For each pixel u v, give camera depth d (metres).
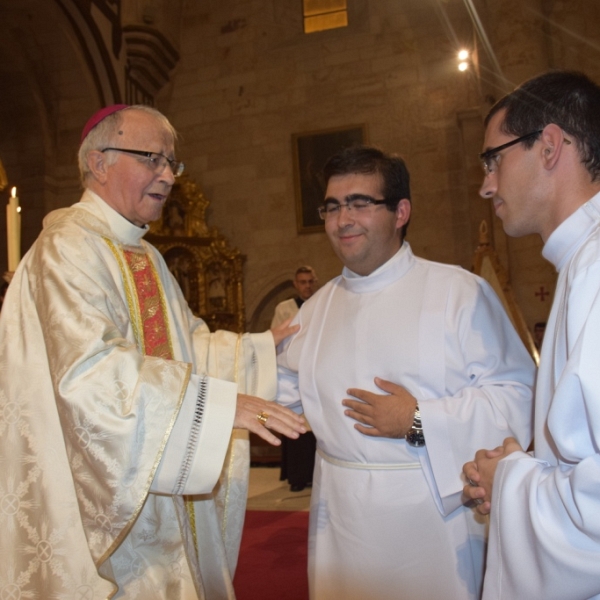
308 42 11.56
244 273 11.27
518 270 8.21
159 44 11.03
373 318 1.91
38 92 10.02
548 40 9.79
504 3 8.72
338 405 1.85
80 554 1.62
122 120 1.96
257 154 11.51
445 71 10.79
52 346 1.57
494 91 8.80
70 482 1.65
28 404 1.69
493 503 1.17
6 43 9.47
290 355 2.12
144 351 1.96
